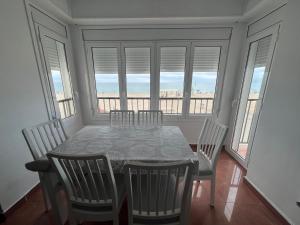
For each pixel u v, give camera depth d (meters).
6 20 1.54
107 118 3.14
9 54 1.56
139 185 0.95
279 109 1.54
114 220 1.14
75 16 2.45
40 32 2.01
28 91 1.81
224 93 2.85
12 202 1.58
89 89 3.04
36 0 1.88
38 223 1.46
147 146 1.44
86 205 1.11
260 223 1.48
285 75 1.48
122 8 2.39
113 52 2.82
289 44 1.45
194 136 3.12
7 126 1.54
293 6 1.42
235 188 1.94
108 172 0.99
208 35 2.63
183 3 2.33
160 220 1.05
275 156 1.57
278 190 1.52
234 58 2.68
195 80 2.88
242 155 2.57
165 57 2.79
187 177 0.93
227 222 1.49
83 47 2.79
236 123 2.73
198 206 1.67
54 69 2.34
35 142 1.58
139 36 2.70
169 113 3.08
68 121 2.67
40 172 1.36
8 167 1.54
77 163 1.01
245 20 2.45
